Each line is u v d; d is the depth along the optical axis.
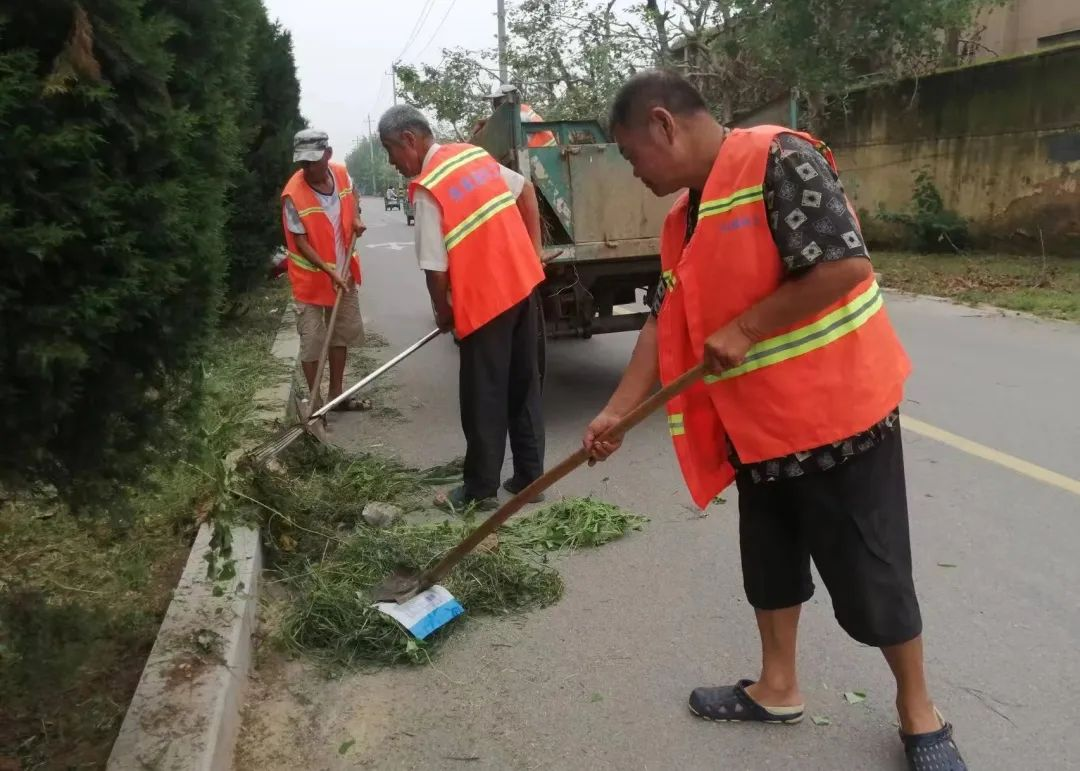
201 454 2.32
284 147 8.42
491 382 3.93
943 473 4.28
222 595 2.87
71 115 1.63
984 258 11.05
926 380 6.00
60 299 1.68
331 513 3.85
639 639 2.95
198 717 2.29
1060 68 10.06
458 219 3.78
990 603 3.07
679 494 4.20
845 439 2.04
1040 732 2.41
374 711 2.61
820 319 2.00
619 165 5.18
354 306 5.71
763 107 5.23
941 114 11.60
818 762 2.34
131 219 1.76
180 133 1.84
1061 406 5.29
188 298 2.00
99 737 2.29
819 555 2.18
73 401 1.83
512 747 2.44
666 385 2.22
